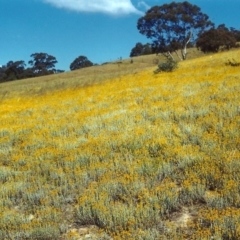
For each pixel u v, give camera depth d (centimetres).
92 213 641
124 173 786
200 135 929
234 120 1002
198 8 6881
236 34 9244
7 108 2211
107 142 999
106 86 2505
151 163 803
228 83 1619
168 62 3025
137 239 534
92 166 836
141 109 1363
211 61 3092
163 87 1859
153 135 995
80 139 1087
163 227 572
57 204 693
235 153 773
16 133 1317
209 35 6219
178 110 1222
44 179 824
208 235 511
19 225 634
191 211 623
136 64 9356
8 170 910
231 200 603
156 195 653
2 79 12775
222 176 675
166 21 6825
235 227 516
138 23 7025
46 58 13575
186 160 788
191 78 2067
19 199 759
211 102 1273
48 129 1302
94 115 1407
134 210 610
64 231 613
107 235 573
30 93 3375
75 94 2319
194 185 680
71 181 784
